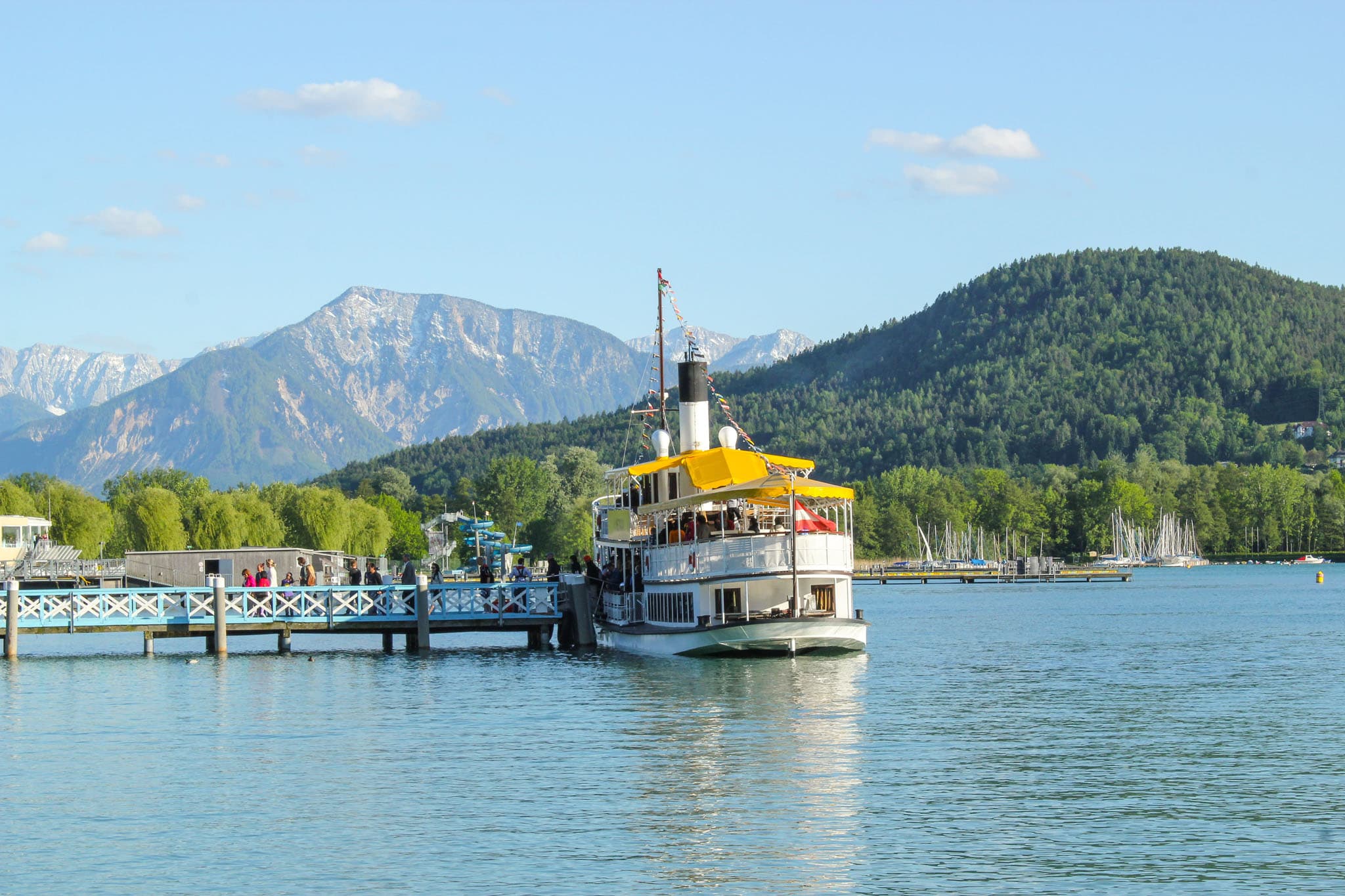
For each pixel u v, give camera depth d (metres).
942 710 52.50
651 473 74.88
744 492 66.88
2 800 37.47
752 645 67.62
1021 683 62.06
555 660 73.50
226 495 179.25
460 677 65.44
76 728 49.94
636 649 75.88
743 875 29.36
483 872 29.78
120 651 85.44
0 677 67.69
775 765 40.84
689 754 42.72
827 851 31.14
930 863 30.17
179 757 43.66
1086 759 41.66
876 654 77.88
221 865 30.70
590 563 86.94
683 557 69.81
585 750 43.66
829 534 66.94
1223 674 66.44
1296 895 27.88
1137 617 118.31
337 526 186.88
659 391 86.62
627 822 33.78
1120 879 28.94
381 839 32.62
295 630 77.44
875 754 42.62
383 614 78.88
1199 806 35.28
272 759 43.06
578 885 28.80
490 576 92.38
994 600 162.12
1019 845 31.47
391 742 45.81
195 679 66.06
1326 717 50.75
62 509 160.00
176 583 100.56
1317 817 34.09
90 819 35.16
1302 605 136.38
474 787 38.12
